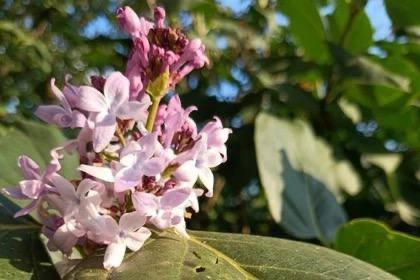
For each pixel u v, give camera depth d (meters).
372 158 0.36
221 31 0.45
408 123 0.38
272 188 0.30
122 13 0.18
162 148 0.17
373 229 0.26
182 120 0.18
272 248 0.19
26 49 0.62
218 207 0.42
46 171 0.18
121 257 0.17
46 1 0.67
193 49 0.19
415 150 0.40
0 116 0.56
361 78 0.33
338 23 0.38
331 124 0.38
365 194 0.40
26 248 0.18
